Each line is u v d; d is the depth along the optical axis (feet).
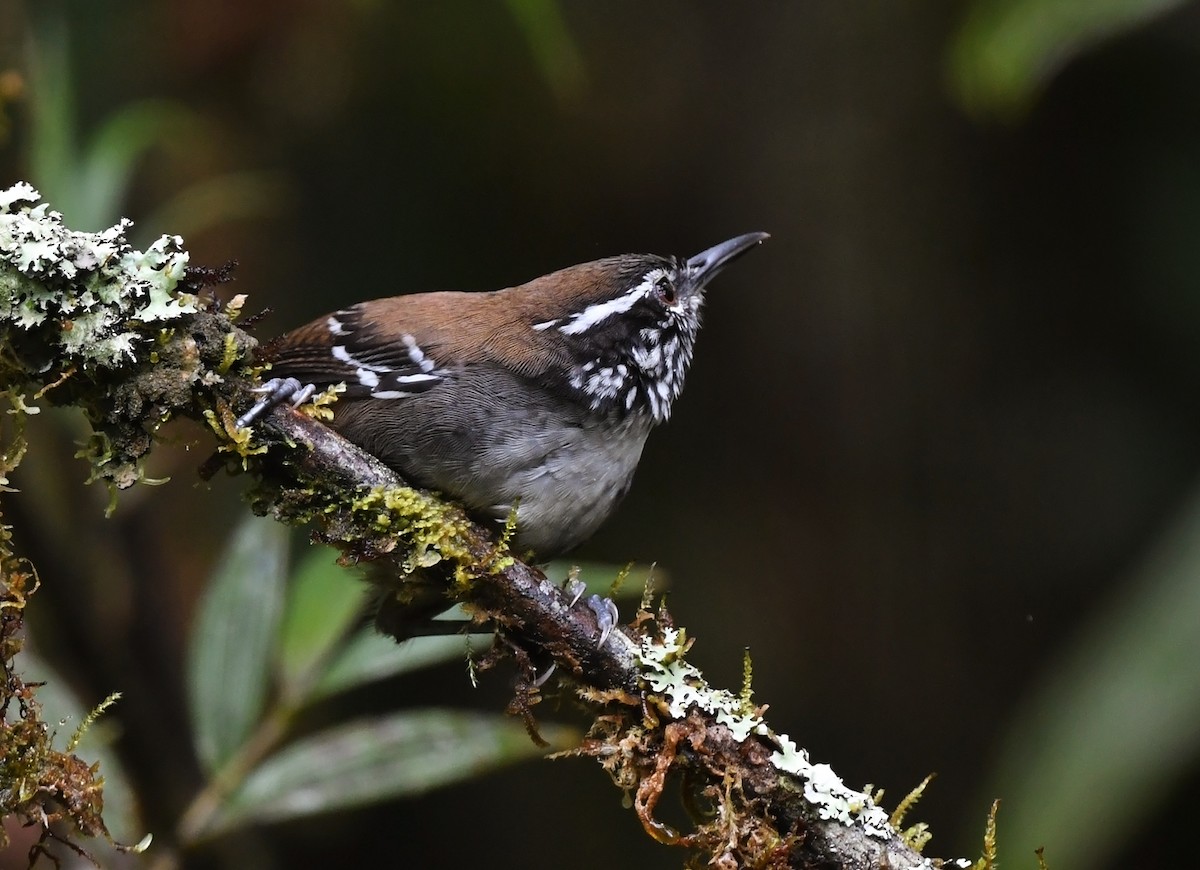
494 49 43.50
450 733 21.31
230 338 17.19
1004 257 42.68
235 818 20.81
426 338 22.70
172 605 30.86
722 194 44.04
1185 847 39.19
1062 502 42.06
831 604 43.04
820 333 43.34
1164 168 41.83
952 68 26.78
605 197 44.52
